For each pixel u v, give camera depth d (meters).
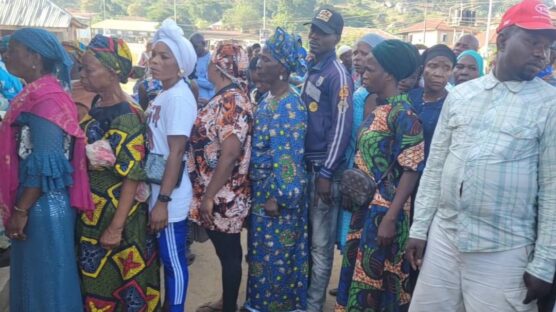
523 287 2.02
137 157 2.55
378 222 2.64
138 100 4.15
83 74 2.54
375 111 2.71
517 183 1.96
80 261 2.65
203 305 3.53
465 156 2.07
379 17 85.88
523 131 1.94
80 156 2.45
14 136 2.34
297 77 4.63
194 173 2.99
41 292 2.42
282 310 3.11
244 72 2.95
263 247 3.04
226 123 2.82
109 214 2.59
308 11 84.75
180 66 2.75
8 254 3.83
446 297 2.26
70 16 13.02
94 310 2.69
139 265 2.73
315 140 3.16
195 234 3.28
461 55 3.60
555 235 1.92
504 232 2.00
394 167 2.64
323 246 3.24
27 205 2.33
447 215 2.21
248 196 3.05
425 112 3.04
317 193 3.13
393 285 2.67
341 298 2.91
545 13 1.92
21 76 2.40
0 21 11.62
